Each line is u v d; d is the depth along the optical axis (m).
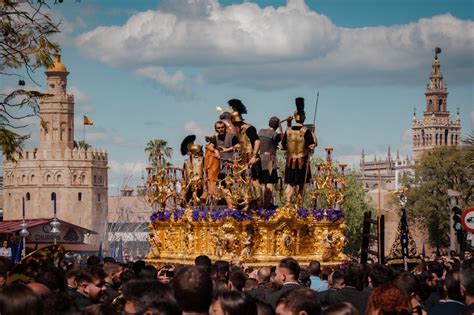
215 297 16.38
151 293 16.02
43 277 19.94
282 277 23.44
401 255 40.47
